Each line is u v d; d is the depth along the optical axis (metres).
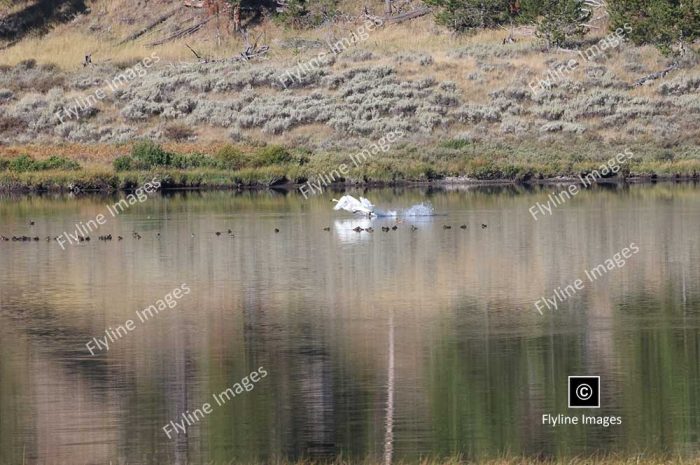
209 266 83.75
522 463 42.44
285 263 84.38
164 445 45.97
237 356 58.16
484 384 52.56
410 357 57.25
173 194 138.50
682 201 118.06
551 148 162.12
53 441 46.50
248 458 44.22
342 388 52.41
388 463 43.22
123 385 53.66
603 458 42.81
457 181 146.12
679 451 43.91
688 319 64.31
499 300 70.31
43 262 86.75
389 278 77.88
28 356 58.97
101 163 158.62
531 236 95.12
